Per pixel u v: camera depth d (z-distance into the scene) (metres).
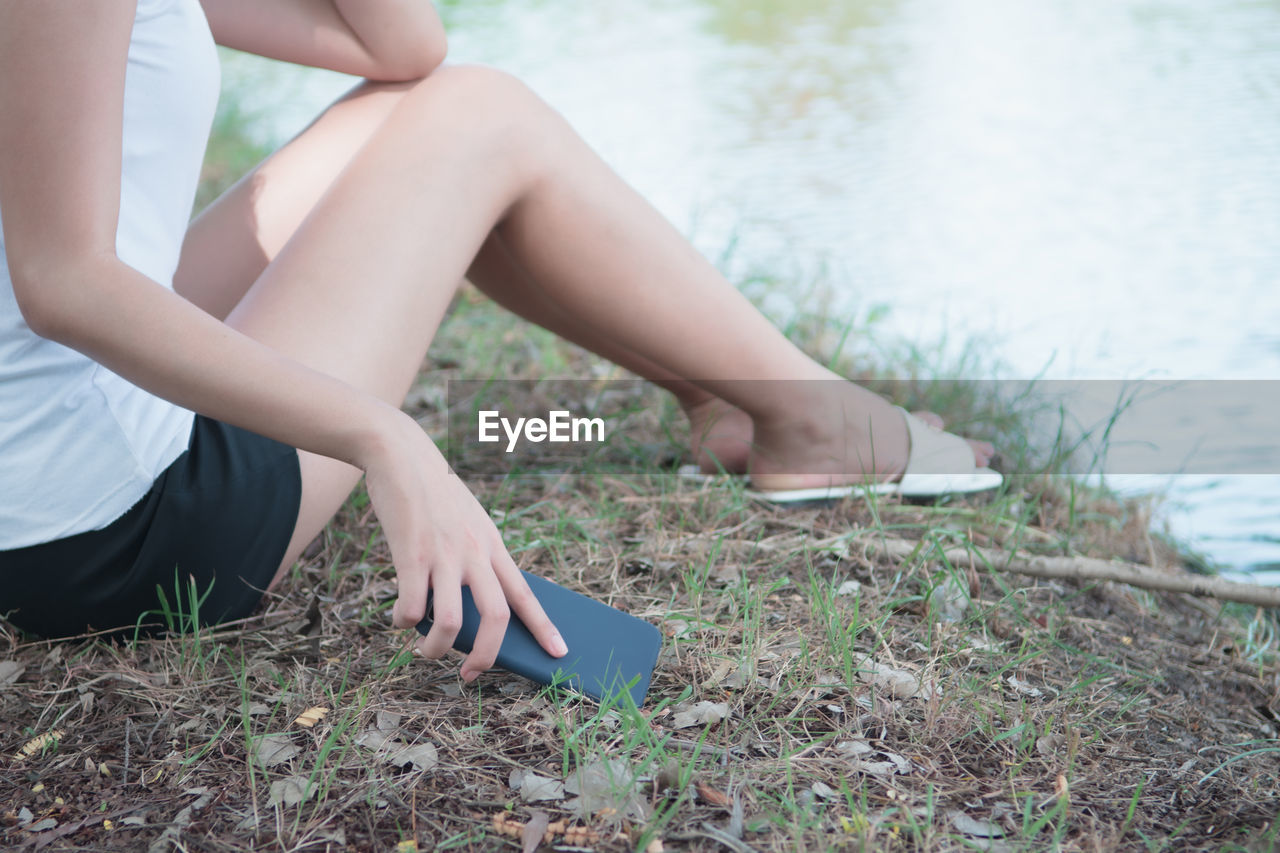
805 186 4.79
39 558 1.36
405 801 1.17
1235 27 8.16
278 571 1.48
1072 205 4.49
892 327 3.34
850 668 1.39
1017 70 7.11
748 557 1.84
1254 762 1.34
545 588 1.39
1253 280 3.65
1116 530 2.21
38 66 1.02
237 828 1.14
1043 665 1.55
